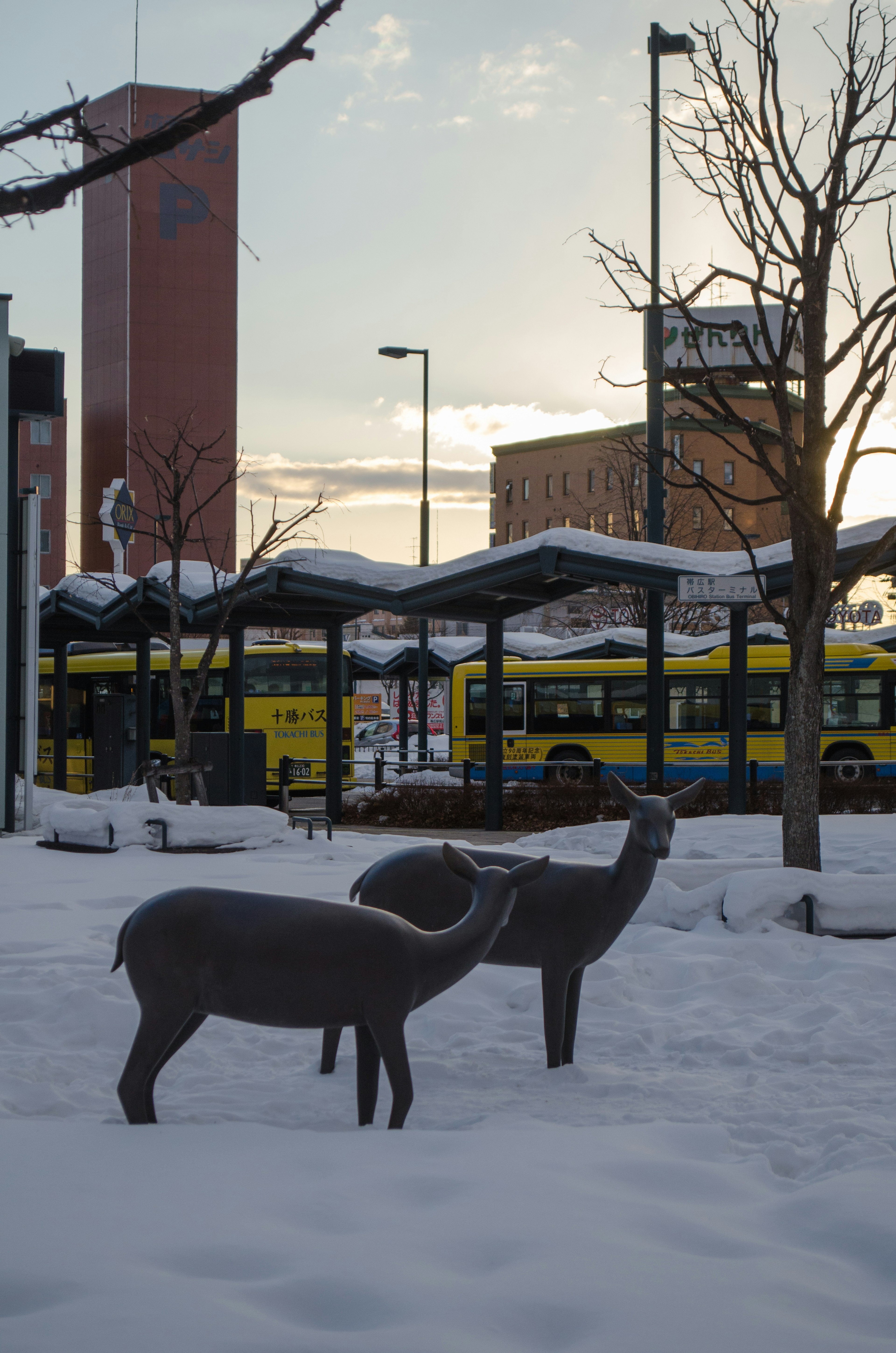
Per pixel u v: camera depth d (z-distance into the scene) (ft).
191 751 61.41
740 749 58.90
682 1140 14.30
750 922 30.96
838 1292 9.45
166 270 327.88
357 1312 8.84
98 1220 10.53
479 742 112.37
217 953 15.08
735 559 54.85
